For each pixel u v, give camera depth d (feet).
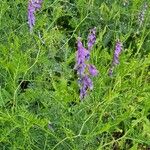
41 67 1.48
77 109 1.29
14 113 1.22
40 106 1.37
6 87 1.40
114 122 1.22
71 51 1.68
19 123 1.17
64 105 1.27
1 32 1.61
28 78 1.42
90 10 1.78
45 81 1.41
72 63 1.61
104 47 1.60
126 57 1.55
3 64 1.32
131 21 1.76
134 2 1.79
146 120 1.35
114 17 1.74
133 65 1.45
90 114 1.26
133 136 1.34
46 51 1.55
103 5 1.79
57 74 1.55
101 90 1.39
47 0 1.77
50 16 1.79
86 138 1.21
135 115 1.37
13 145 1.20
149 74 1.57
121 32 1.75
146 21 1.71
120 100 1.36
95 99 1.33
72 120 1.26
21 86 1.49
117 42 1.39
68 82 1.52
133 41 1.77
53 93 1.33
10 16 1.71
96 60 1.46
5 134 1.17
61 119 1.25
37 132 1.25
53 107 1.28
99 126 1.25
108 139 1.35
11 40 1.58
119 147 1.38
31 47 1.54
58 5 1.75
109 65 1.54
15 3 1.68
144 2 1.75
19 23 1.70
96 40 1.56
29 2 1.49
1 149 1.24
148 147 1.40
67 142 1.25
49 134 1.23
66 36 1.72
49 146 1.22
